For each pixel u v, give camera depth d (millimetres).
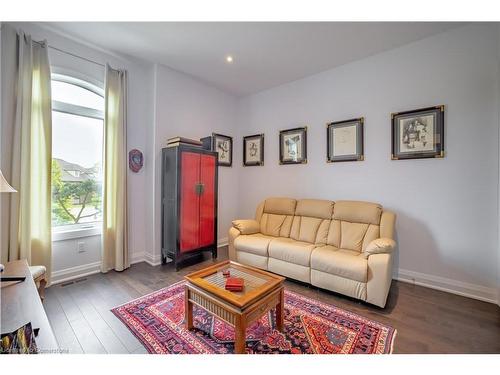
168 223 3193
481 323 1896
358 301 2266
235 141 4449
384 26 2398
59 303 2174
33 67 2393
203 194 3355
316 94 3473
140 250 3375
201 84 3822
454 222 2453
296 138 3664
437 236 2545
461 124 2404
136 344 1637
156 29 2502
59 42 2613
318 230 3021
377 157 2920
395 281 2744
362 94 3037
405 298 2324
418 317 1986
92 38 2668
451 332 1780
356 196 3092
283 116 3859
